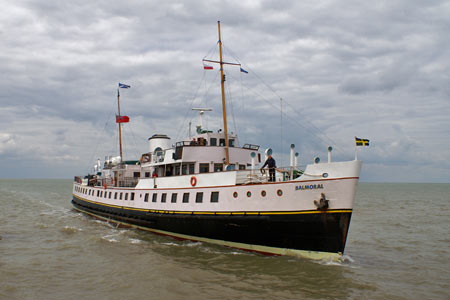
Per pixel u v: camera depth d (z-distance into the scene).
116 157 50.91
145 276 19.28
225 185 25.44
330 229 20.75
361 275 19.69
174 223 29.00
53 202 70.81
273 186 22.66
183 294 16.61
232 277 18.98
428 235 33.75
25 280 18.62
